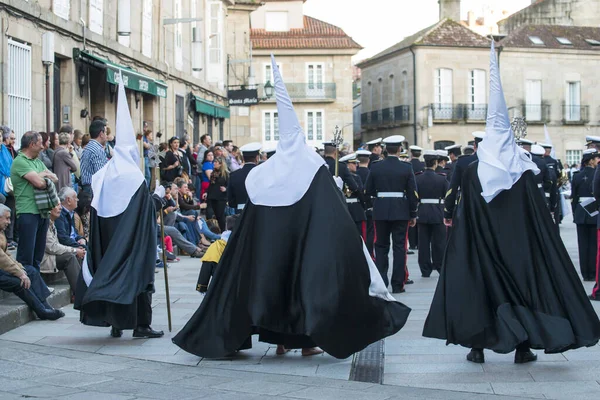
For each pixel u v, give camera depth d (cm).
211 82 3375
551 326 738
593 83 5884
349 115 5228
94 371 766
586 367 774
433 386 711
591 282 1372
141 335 923
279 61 5216
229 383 718
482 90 5669
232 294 800
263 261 778
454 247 775
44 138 1366
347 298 766
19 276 994
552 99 5809
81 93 1928
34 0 1653
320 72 5228
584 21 6244
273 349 869
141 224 900
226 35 3738
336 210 784
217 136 3528
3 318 948
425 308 1118
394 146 1288
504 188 768
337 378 741
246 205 805
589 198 1347
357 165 1800
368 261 802
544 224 775
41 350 857
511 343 730
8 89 1540
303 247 776
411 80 5634
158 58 2584
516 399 663
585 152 1373
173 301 1170
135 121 2347
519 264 761
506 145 788
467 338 750
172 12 2755
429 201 1437
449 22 5738
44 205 1048
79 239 1202
